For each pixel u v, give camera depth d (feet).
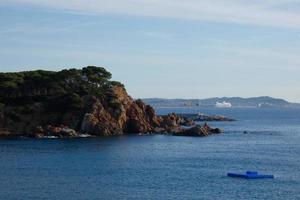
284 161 555.28
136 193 376.89
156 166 503.61
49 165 495.82
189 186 404.77
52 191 376.89
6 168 474.08
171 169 485.56
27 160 524.93
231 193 382.01
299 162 547.49
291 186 409.49
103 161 529.86
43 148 625.41
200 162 537.24
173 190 389.39
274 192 386.93
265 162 545.85
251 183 419.54
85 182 412.77
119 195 369.50
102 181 418.51
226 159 565.12
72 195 365.61
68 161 523.70
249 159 567.59
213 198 365.61
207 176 449.06
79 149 623.36
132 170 475.72
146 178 435.12
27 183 404.16
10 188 384.47
